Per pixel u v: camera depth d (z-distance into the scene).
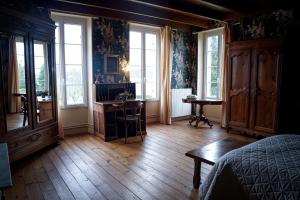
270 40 4.13
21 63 3.35
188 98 5.89
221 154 2.51
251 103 4.54
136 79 5.96
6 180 1.24
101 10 4.73
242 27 5.21
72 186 2.68
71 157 3.62
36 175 2.97
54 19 4.65
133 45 5.81
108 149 4.01
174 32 6.17
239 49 4.66
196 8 4.59
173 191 2.57
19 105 3.27
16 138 3.21
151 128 5.58
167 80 6.00
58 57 4.77
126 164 3.33
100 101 4.76
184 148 4.05
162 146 4.17
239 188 1.80
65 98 4.90
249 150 2.00
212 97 6.24
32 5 3.69
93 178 2.89
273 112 4.19
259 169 1.71
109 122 4.70
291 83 4.18
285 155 1.84
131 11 4.44
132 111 4.90
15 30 3.19
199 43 6.33
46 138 3.92
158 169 3.15
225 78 5.41
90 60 4.98
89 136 4.85
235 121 4.87
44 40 3.84
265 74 4.27
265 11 4.50
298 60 4.14
